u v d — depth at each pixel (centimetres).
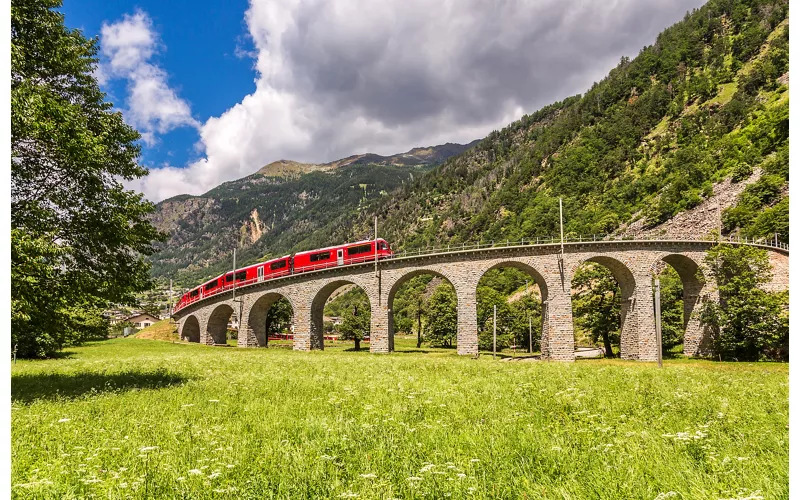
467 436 923
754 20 19625
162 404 1438
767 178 9138
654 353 4644
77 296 1869
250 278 6806
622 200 14538
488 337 7531
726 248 4578
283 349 6216
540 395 1542
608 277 5219
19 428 1045
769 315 4191
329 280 5822
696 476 641
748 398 1515
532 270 4919
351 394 1605
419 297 9456
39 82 1767
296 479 650
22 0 1688
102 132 1934
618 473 665
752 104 14700
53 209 1808
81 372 2652
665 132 17362
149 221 2170
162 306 16550
